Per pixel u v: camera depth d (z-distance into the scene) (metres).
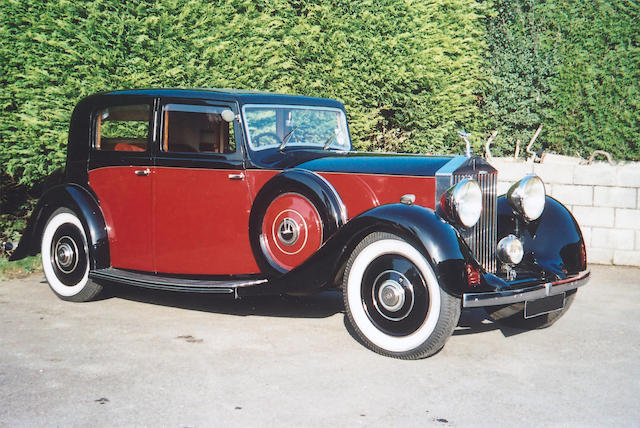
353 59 9.03
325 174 5.13
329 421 3.48
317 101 6.03
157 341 4.82
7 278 6.83
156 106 5.54
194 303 6.02
